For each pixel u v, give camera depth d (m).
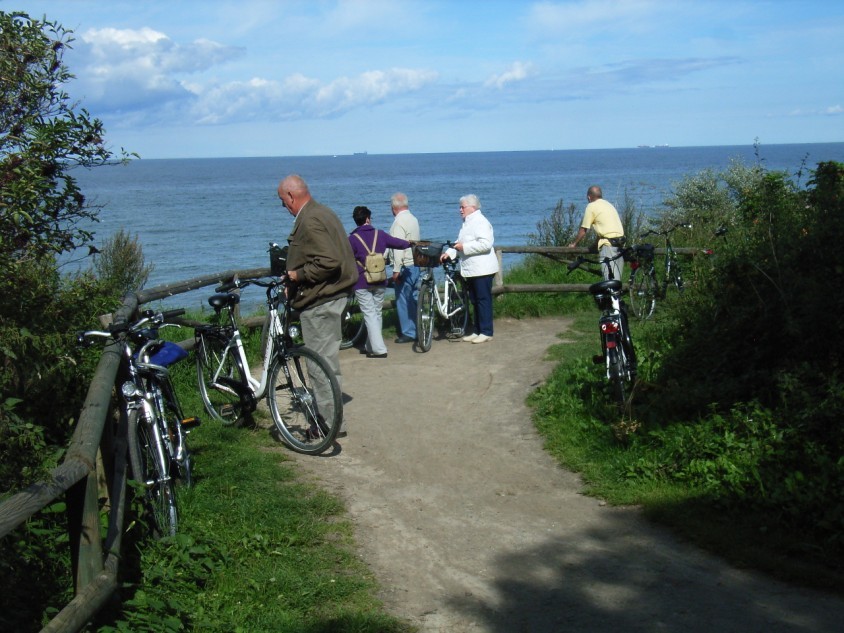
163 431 4.95
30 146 4.63
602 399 7.44
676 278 12.43
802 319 6.46
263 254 33.97
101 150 5.05
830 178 7.83
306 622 4.01
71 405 5.38
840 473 5.11
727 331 7.20
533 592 4.39
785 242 7.07
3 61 4.74
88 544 3.42
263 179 152.25
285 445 6.85
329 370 6.44
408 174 165.75
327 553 4.84
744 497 5.27
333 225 6.71
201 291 24.16
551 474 6.27
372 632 3.92
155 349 5.21
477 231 10.51
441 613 4.18
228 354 7.23
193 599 4.15
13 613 3.63
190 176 176.38
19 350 4.59
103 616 3.75
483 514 5.53
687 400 6.68
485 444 6.95
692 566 4.64
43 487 2.98
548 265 14.78
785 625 3.93
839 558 4.56
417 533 5.21
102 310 6.00
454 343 10.83
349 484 6.05
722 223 15.08
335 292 6.71
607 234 12.42
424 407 7.97
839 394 5.67
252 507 5.34
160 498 4.70
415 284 10.86
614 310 7.36
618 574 4.57
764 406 6.27
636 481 5.86
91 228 45.41
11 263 4.60
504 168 197.25
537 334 11.20
